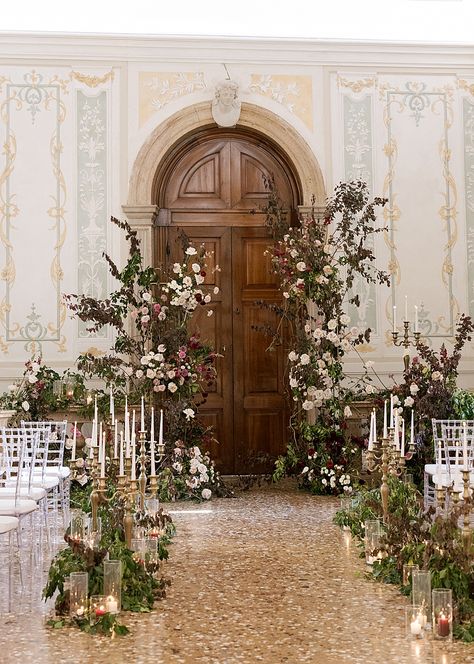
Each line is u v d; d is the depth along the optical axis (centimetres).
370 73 962
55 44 938
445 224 959
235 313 968
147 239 932
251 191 978
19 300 921
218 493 821
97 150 938
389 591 460
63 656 357
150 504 597
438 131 965
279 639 378
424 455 794
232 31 961
